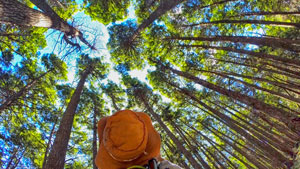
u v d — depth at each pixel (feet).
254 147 35.06
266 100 43.60
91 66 48.70
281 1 35.06
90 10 47.57
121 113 3.76
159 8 37.37
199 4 40.22
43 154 42.78
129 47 48.34
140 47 50.11
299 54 31.60
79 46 32.19
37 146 40.73
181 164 44.11
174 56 51.75
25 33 37.91
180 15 42.01
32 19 20.75
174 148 47.88
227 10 42.93
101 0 45.03
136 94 50.67
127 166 3.57
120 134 3.50
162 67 48.80
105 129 3.67
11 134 37.14
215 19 44.65
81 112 51.85
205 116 55.11
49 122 42.86
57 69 45.24
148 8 48.44
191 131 54.70
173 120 51.55
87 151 49.88
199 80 36.88
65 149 22.04
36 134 42.37
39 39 42.86
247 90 42.24
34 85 42.45
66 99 49.90
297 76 28.58
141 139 3.53
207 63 48.21
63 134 23.18
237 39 30.78
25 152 39.81
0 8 16.43
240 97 27.61
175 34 46.68
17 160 35.83
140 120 3.77
